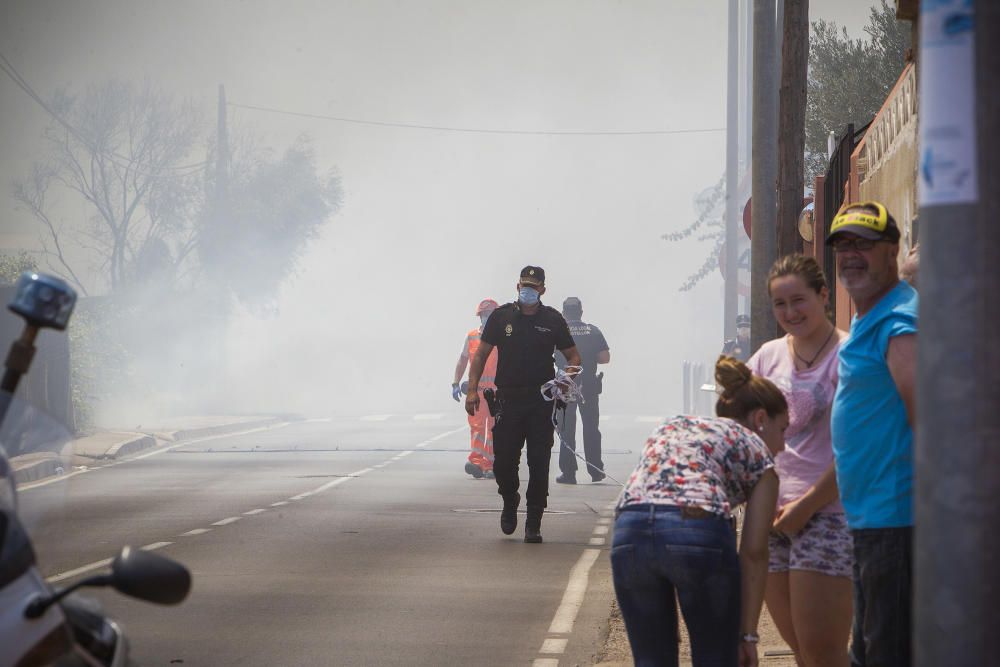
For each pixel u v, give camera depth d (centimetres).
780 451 1332
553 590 2394
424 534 3117
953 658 670
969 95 670
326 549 2875
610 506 3706
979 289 668
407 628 2066
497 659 1864
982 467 668
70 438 912
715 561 1214
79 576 2498
